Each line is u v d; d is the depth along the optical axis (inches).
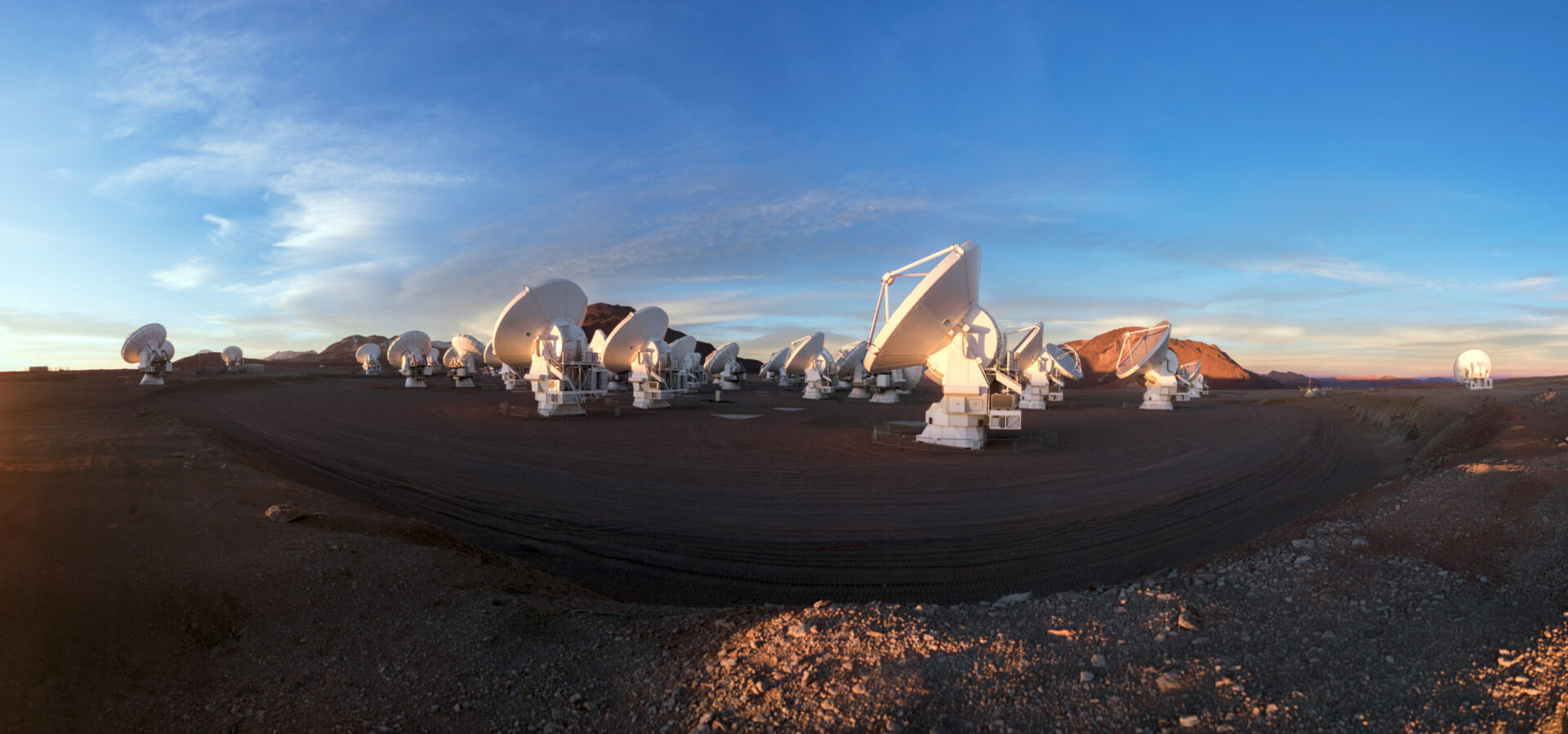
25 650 275.0
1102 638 287.0
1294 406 2819.9
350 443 1349.7
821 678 263.1
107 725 242.8
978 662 269.9
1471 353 2888.8
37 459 759.7
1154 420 2091.5
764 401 2942.9
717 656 295.6
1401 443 1455.5
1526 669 234.4
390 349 3560.5
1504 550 358.0
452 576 429.7
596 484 968.3
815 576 576.1
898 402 2942.9
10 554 370.0
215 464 816.9
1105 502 862.5
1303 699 228.7
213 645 314.7
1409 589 319.6
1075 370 3472.0
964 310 1408.7
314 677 286.4
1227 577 361.7
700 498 880.9
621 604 448.5
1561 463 552.4
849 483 989.2
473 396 2933.1
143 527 464.1
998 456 1258.6
